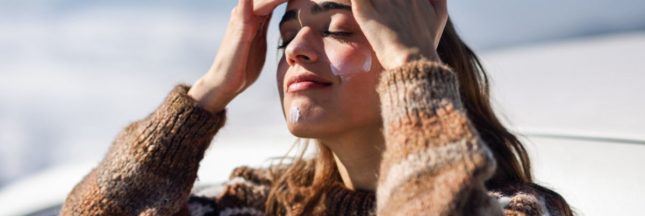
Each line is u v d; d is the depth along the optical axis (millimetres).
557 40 6449
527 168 1749
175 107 1725
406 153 1344
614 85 3137
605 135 2143
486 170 1288
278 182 1846
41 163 6316
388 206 1342
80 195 1743
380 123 1580
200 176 2291
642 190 1870
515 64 3986
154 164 1704
